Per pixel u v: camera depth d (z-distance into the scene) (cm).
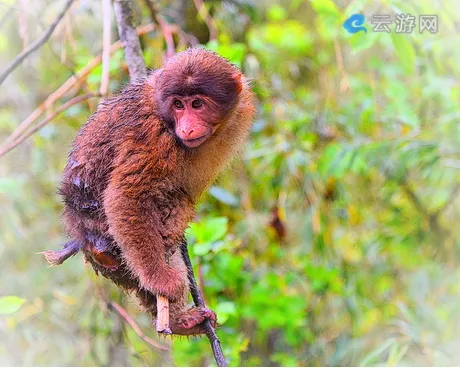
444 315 933
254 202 897
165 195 512
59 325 839
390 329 891
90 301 823
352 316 909
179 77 493
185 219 529
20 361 836
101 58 753
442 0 755
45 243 884
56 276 871
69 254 525
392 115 891
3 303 552
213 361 826
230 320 805
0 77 594
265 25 980
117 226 495
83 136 523
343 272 927
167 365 816
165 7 855
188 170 521
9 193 762
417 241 948
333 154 857
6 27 888
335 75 951
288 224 919
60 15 604
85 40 883
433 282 958
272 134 886
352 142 862
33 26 825
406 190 945
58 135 877
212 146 527
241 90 517
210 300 767
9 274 861
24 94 942
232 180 874
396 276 987
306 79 973
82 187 516
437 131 873
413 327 825
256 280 871
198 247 670
